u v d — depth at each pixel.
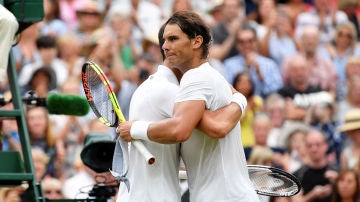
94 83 18.62
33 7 22.39
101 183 22.41
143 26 37.44
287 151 35.06
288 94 37.25
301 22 39.81
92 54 35.66
